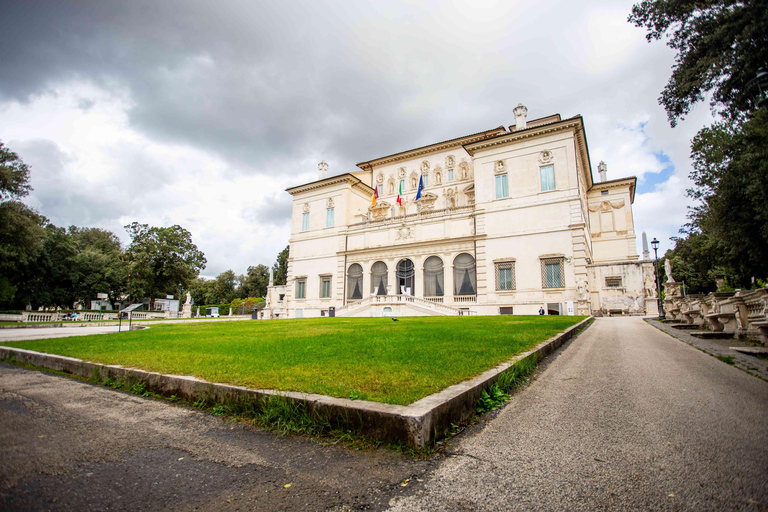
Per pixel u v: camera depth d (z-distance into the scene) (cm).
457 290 3678
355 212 4875
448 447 363
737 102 1052
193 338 1268
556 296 3153
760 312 1070
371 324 1877
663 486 279
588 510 250
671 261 5119
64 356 845
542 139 3412
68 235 5656
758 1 867
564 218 3219
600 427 408
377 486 294
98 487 302
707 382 607
